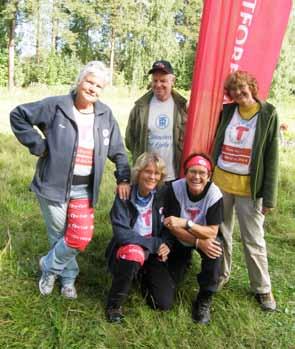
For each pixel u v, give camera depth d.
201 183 3.15
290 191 6.50
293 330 3.17
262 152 3.14
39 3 28.86
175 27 35.44
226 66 3.55
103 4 32.34
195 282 3.69
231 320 3.20
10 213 4.82
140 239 3.14
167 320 3.17
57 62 31.47
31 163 7.11
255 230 3.33
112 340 2.91
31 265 3.71
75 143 2.93
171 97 3.63
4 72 29.84
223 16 3.46
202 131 3.59
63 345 2.83
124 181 3.21
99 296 3.38
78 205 3.07
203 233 3.15
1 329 2.94
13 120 2.90
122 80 32.41
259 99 3.16
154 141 3.64
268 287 3.40
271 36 3.58
